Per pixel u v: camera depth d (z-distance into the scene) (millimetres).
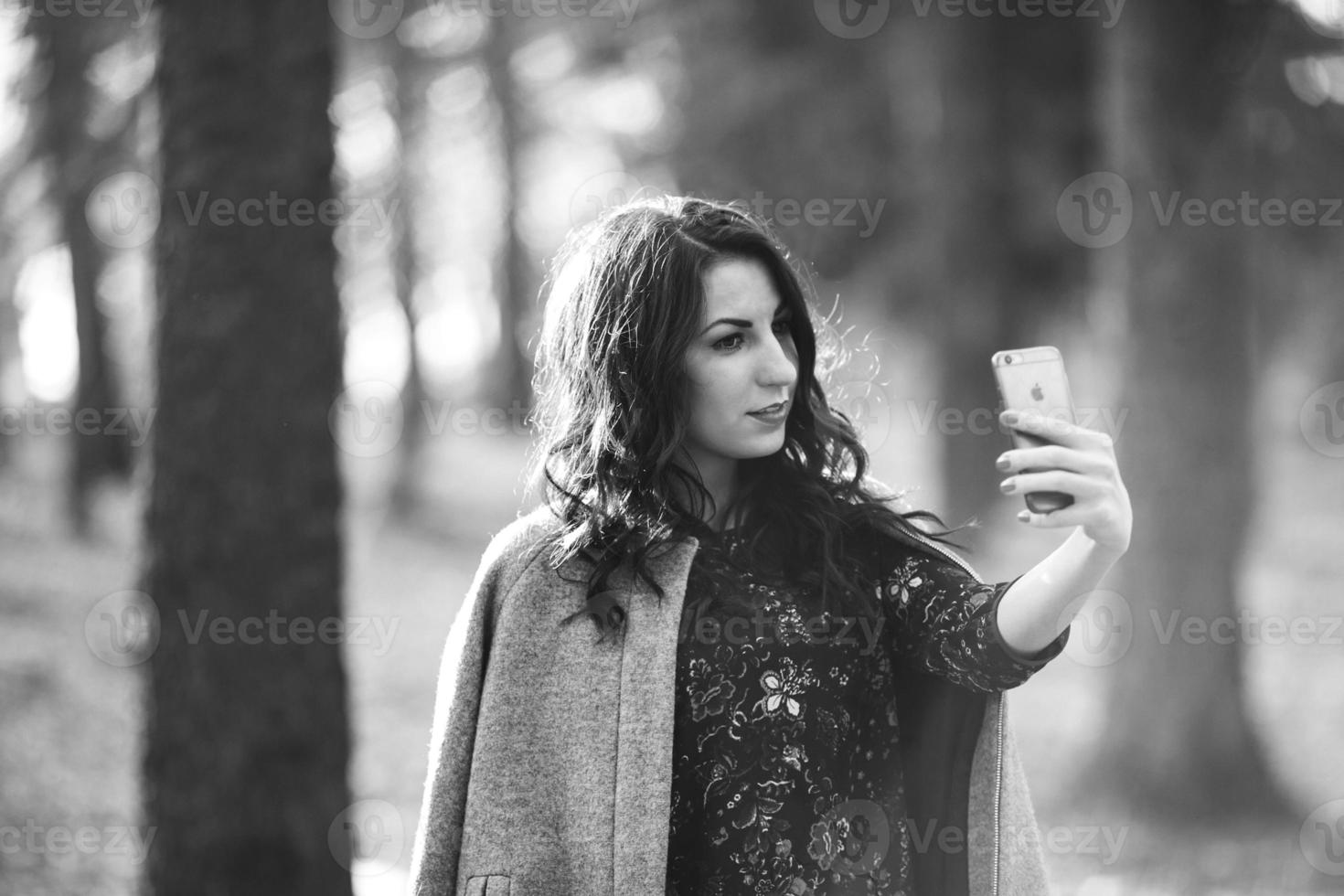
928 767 2332
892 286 14211
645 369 2221
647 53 14930
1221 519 8734
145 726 3754
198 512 3660
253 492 3670
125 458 18500
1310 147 9578
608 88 16797
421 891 2271
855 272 14156
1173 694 8727
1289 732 10742
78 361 16016
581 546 2266
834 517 2299
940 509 15828
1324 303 14680
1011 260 13891
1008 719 2285
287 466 3715
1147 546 8836
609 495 2271
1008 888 2260
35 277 19719
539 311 2650
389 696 11125
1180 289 8656
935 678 2324
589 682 2232
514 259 22594
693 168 13227
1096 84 12234
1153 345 8758
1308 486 26641
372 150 18906
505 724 2258
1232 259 8711
